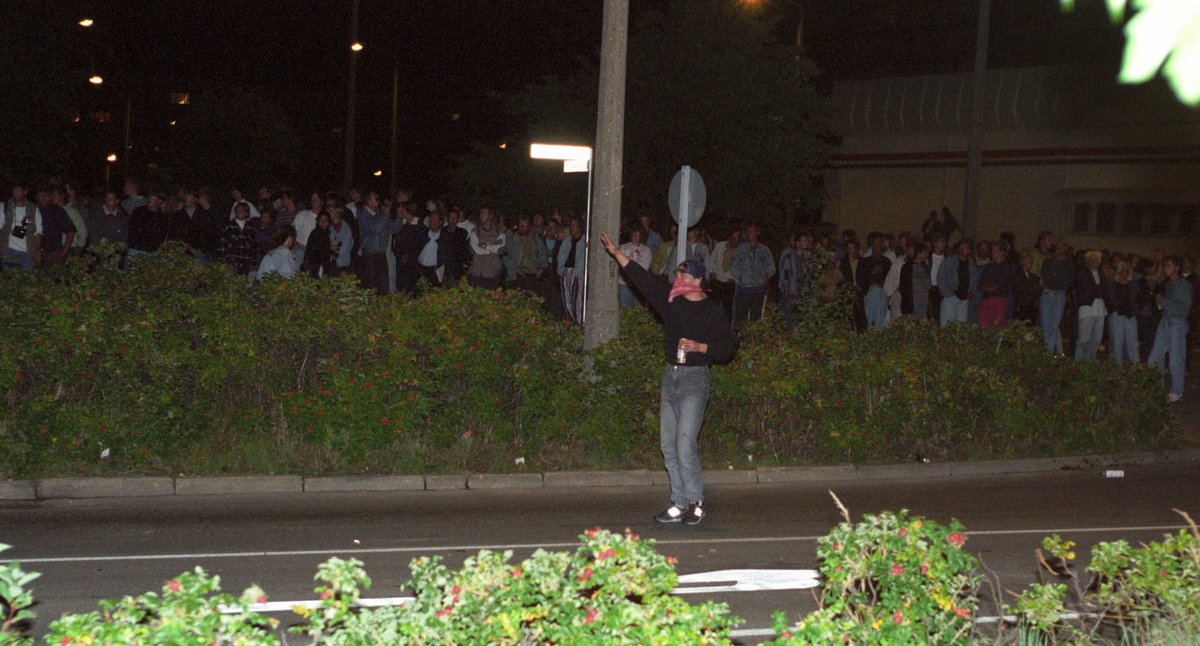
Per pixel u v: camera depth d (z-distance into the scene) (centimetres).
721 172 2809
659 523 961
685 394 943
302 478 1073
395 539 884
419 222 1928
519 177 3064
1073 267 1897
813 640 443
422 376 1127
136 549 833
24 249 1695
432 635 413
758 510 1031
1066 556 586
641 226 1820
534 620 436
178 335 1097
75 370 1045
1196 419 1600
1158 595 561
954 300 1895
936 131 3606
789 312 1994
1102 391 1385
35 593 712
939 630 484
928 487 1177
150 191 1773
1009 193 3394
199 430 1091
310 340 1140
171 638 379
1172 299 1716
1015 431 1314
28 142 2753
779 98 2906
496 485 1118
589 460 1169
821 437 1244
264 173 4512
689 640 414
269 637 399
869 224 3794
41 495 1009
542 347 1177
